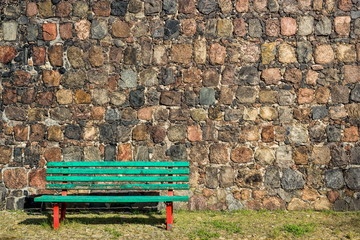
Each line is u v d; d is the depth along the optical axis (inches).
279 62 253.6
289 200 248.1
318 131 250.2
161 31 255.9
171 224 206.7
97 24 256.7
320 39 254.1
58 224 206.4
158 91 253.9
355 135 249.4
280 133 250.5
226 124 251.9
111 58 255.4
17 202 251.8
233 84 253.3
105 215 238.1
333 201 247.1
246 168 249.9
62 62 256.1
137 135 252.4
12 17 259.3
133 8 257.0
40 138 253.4
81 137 252.7
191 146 251.6
